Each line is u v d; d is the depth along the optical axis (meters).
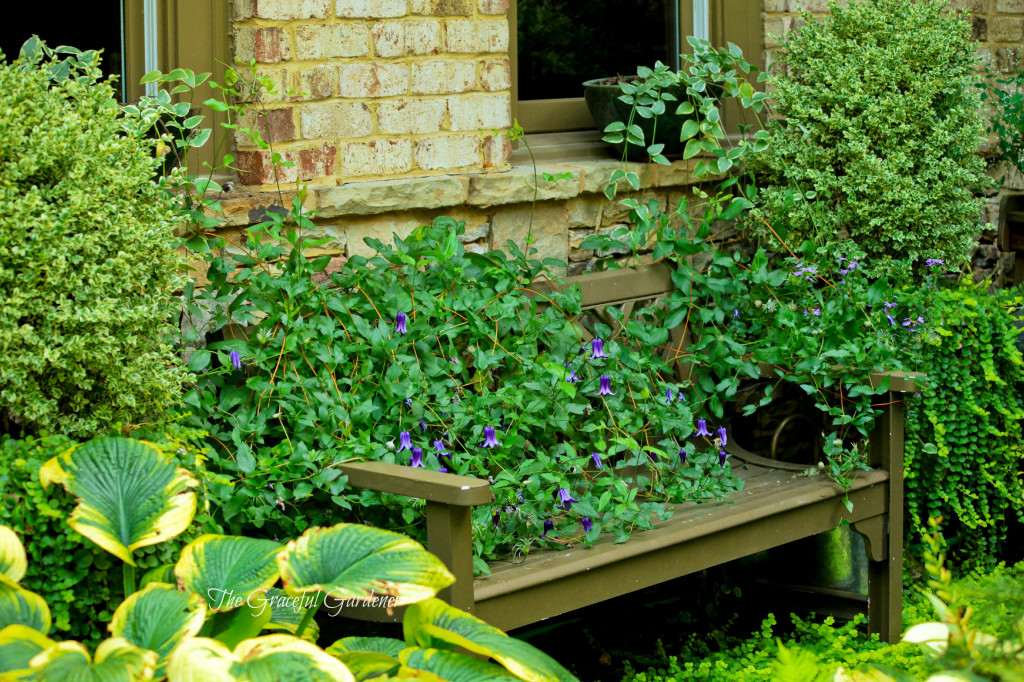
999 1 4.92
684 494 3.17
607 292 3.59
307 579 2.21
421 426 2.98
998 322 3.69
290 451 2.73
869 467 3.35
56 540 2.21
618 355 3.37
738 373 3.52
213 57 3.26
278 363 2.89
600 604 3.87
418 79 3.47
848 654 3.24
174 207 2.92
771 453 3.98
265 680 1.93
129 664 1.90
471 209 3.62
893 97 3.84
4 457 2.24
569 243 3.86
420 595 2.16
